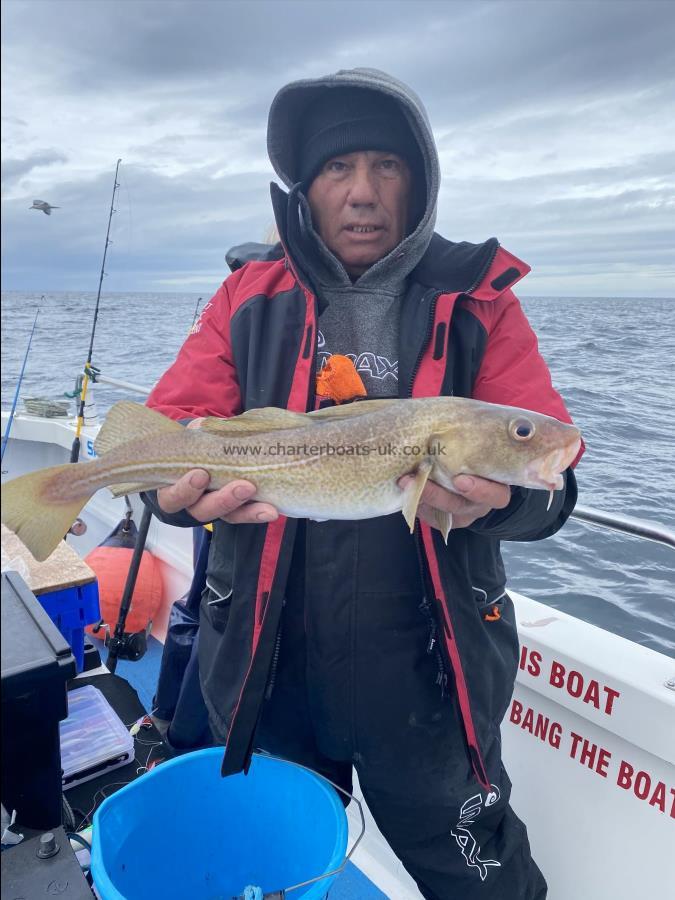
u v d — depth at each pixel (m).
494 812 2.08
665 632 3.81
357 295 2.07
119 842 1.86
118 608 4.28
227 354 2.10
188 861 2.08
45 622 1.37
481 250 1.95
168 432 1.82
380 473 1.73
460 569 1.87
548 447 1.67
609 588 4.37
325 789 1.93
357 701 1.96
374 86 1.86
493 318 1.97
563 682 2.34
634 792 2.20
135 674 4.12
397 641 1.94
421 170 2.11
